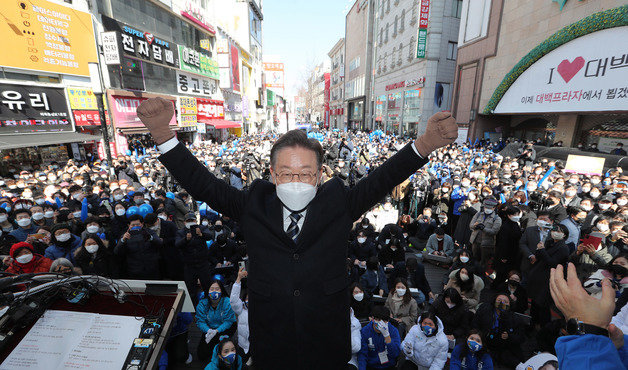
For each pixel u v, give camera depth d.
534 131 23.81
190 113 24.02
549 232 5.18
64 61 12.44
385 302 4.97
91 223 5.18
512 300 4.73
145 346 1.24
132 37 16.75
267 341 0.88
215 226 6.63
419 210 10.01
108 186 8.44
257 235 0.91
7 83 10.62
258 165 15.45
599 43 14.91
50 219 6.26
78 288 1.35
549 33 18.33
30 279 1.30
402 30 37.91
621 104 13.94
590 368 0.82
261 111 56.84
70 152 14.16
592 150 17.33
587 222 6.61
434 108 32.81
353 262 5.56
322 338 0.87
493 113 23.53
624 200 6.93
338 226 0.92
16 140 10.34
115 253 4.85
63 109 12.65
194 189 0.98
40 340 1.24
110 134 15.11
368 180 0.99
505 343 4.27
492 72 23.52
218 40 29.23
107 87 14.98
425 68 32.31
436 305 4.62
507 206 6.21
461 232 7.79
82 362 1.21
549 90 18.03
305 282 0.87
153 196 8.31
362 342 3.86
